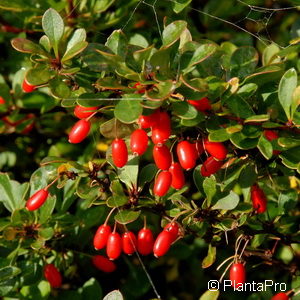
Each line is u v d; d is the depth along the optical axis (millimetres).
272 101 802
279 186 848
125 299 912
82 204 883
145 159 919
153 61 771
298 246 903
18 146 962
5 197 860
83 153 936
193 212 810
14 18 926
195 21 935
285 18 936
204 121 796
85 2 897
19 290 866
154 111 773
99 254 892
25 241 852
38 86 796
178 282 941
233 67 808
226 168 815
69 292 886
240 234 825
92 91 792
